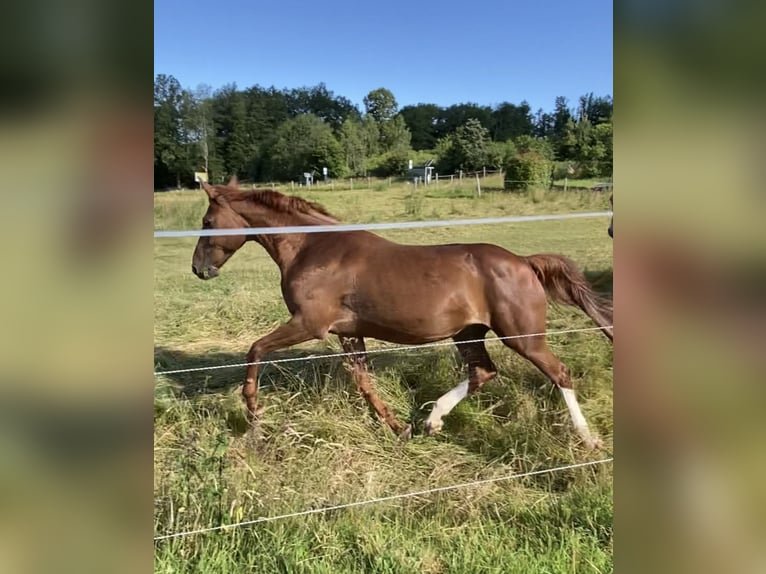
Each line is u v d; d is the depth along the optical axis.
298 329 2.95
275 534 1.99
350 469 2.56
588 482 2.40
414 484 2.55
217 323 4.84
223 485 2.11
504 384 3.32
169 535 1.82
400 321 2.89
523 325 2.90
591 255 6.96
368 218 12.00
